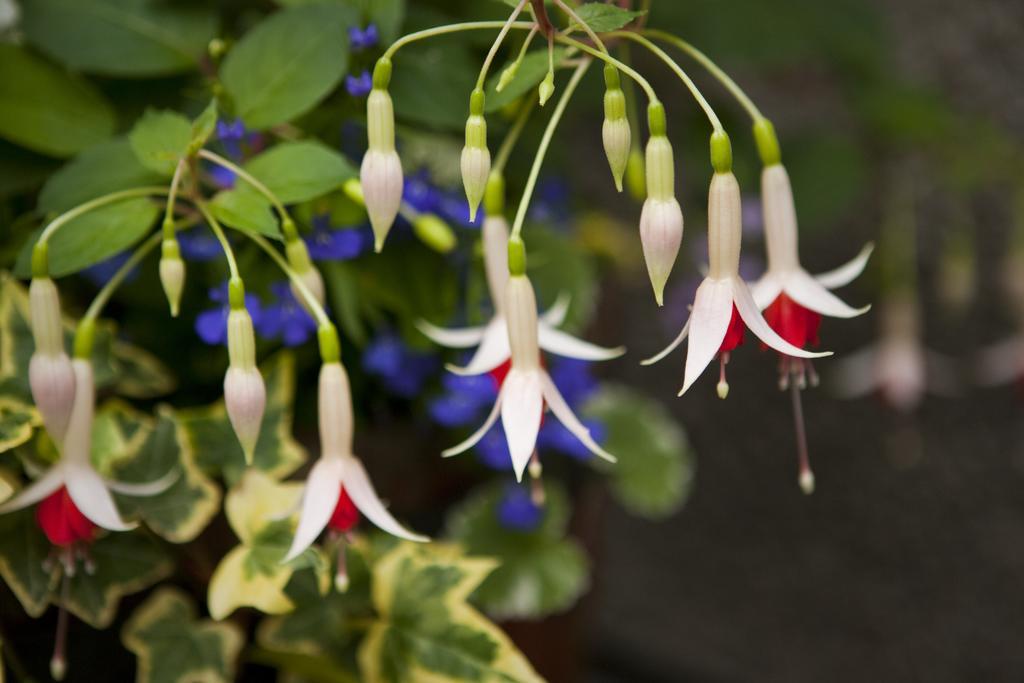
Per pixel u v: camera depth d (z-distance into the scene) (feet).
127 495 1.99
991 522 3.88
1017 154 3.06
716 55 2.67
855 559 4.00
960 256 3.30
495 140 2.22
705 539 4.14
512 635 2.33
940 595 3.92
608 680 4.08
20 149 2.07
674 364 4.11
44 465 1.94
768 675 4.00
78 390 1.85
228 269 2.08
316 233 2.03
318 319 1.84
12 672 2.06
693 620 4.12
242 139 1.98
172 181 1.90
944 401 3.89
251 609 2.12
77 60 2.06
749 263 3.18
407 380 2.18
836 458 4.01
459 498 2.27
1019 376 3.12
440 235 2.06
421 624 2.03
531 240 2.26
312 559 1.92
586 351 1.93
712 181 1.75
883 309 3.83
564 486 2.39
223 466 2.05
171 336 2.22
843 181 2.94
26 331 2.01
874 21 2.85
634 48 2.53
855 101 3.10
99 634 2.08
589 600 2.46
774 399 4.06
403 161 2.21
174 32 2.10
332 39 1.97
